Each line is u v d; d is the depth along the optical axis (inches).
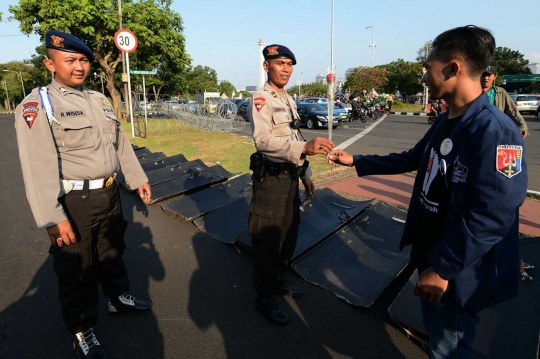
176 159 262.7
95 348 86.3
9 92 2405.3
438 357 60.4
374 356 87.7
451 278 52.4
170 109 537.0
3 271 128.3
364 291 109.7
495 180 48.4
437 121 67.0
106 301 111.2
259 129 89.4
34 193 73.6
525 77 1471.5
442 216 57.6
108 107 93.2
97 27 731.4
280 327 98.2
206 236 155.8
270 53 93.1
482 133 50.5
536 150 357.7
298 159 82.4
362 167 81.3
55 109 78.1
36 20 717.3
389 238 134.9
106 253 94.9
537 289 90.7
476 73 53.9
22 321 100.5
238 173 236.1
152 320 101.1
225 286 118.0
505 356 79.4
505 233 49.6
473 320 59.1
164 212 184.1
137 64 850.1
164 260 135.3
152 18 762.2
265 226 95.9
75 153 81.0
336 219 150.6
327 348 90.4
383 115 956.6
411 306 96.7
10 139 509.4
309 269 122.0
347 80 1274.6
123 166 101.7
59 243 76.5
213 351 89.3
